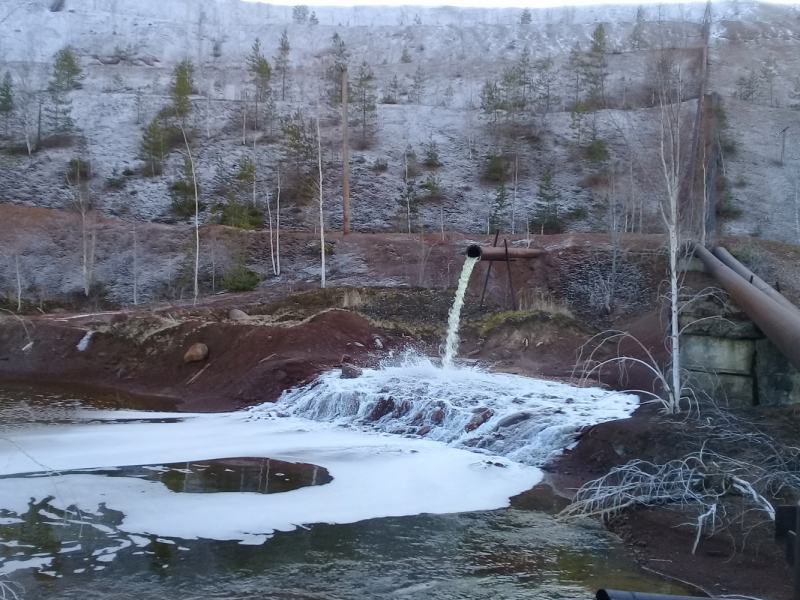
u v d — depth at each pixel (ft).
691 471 27.20
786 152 127.03
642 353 55.01
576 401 43.09
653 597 14.55
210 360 61.36
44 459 35.94
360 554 23.56
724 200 104.68
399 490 31.09
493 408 41.93
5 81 169.27
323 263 91.40
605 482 30.78
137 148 156.97
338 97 168.04
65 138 157.58
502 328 64.69
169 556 23.16
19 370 65.51
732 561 22.48
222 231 112.88
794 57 185.37
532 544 24.63
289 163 145.07
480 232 120.26
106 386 61.21
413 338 66.13
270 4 408.05
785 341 31.63
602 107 157.07
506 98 169.07
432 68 245.86
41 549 23.59
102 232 114.11
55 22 298.76
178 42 306.14
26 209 118.73
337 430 43.96
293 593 20.39
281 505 28.81
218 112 176.24
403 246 104.27
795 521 16.33
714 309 39.45
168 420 47.50
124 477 32.68
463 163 149.07
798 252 74.18
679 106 43.19
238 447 39.06
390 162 149.69
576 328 63.77
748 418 34.22
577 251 90.17
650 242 86.89
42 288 100.63
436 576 21.81
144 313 72.23
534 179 138.41
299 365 55.57
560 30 324.80
